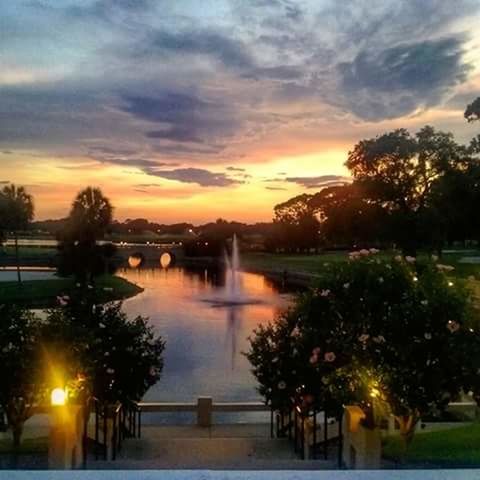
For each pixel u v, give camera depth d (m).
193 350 26.34
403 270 8.73
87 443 11.25
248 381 20.20
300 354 10.84
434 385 8.16
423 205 56.88
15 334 9.31
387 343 8.34
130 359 11.96
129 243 125.69
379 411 9.09
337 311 8.91
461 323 8.26
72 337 9.77
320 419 14.10
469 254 74.69
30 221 71.56
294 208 123.75
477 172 53.97
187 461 10.23
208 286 66.69
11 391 9.16
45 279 65.31
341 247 117.31
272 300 50.09
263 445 12.31
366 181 59.03
